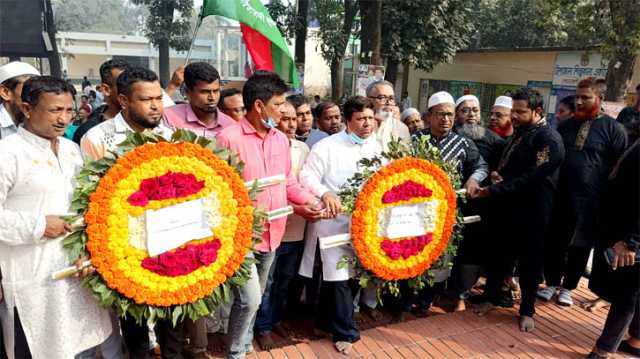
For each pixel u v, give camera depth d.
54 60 13.05
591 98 4.46
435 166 3.72
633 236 3.41
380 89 4.30
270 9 16.61
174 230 2.86
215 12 4.84
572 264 4.61
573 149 4.52
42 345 2.76
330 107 4.71
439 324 4.24
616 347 3.66
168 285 2.83
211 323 3.88
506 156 4.27
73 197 2.67
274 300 3.93
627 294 3.53
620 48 10.21
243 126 3.32
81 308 2.82
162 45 18.61
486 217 4.42
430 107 4.32
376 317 4.43
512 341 3.99
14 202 2.68
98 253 2.65
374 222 3.53
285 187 3.48
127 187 2.71
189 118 3.81
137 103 2.94
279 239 3.49
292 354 3.67
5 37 10.30
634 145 3.56
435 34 14.94
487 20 24.91
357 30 20.58
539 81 17.42
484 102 20.25
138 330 3.27
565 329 4.21
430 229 3.74
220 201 2.97
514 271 4.85
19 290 2.70
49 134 2.70
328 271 3.66
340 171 3.77
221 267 2.98
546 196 4.05
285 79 5.40
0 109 4.03
